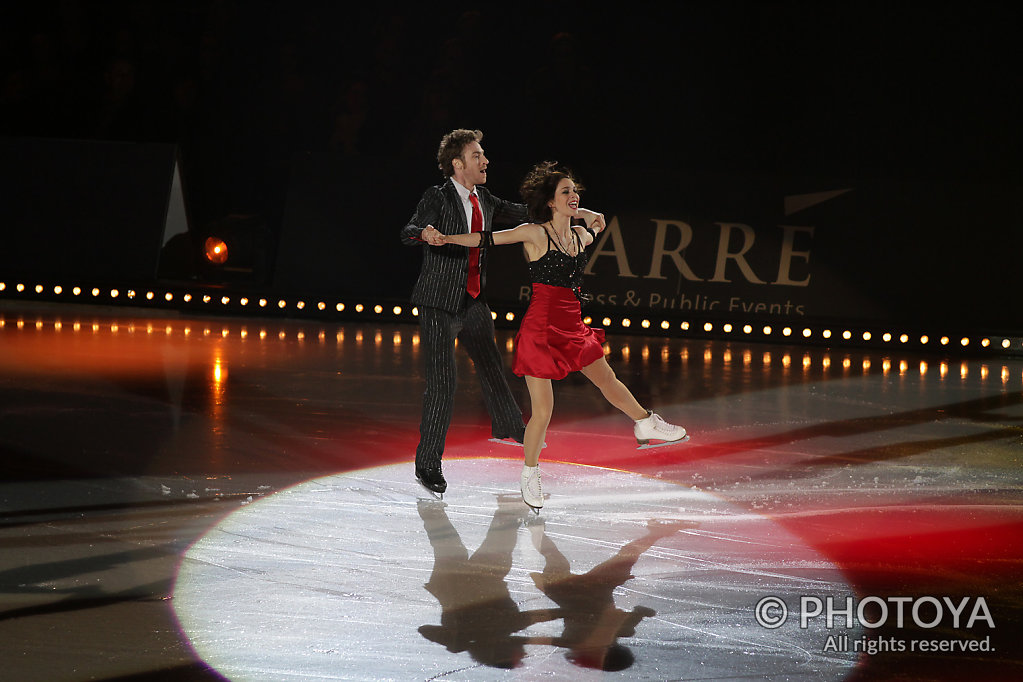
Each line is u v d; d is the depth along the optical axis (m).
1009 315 20.36
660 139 27.33
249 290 21.73
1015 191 20.47
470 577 8.48
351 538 9.34
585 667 6.96
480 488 10.98
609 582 8.43
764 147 27.02
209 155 25.34
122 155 22.14
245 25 27.66
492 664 6.97
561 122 24.23
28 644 7.12
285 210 21.97
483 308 11.44
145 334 19.05
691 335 21.02
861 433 13.55
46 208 22.16
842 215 20.86
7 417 12.98
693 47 27.27
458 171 11.00
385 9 28.30
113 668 6.82
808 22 26.77
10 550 8.82
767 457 12.37
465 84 24.70
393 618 7.66
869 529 9.84
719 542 9.43
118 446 11.96
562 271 10.21
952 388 16.67
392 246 21.72
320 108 25.84
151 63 25.39
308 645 7.20
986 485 11.30
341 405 14.23
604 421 13.99
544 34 28.05
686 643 7.34
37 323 19.62
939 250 20.61
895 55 26.42
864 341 20.56
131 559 8.68
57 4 28.11
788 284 20.91
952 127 26.34
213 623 7.51
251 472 11.20
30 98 25.77
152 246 21.83
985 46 25.97
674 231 21.20
